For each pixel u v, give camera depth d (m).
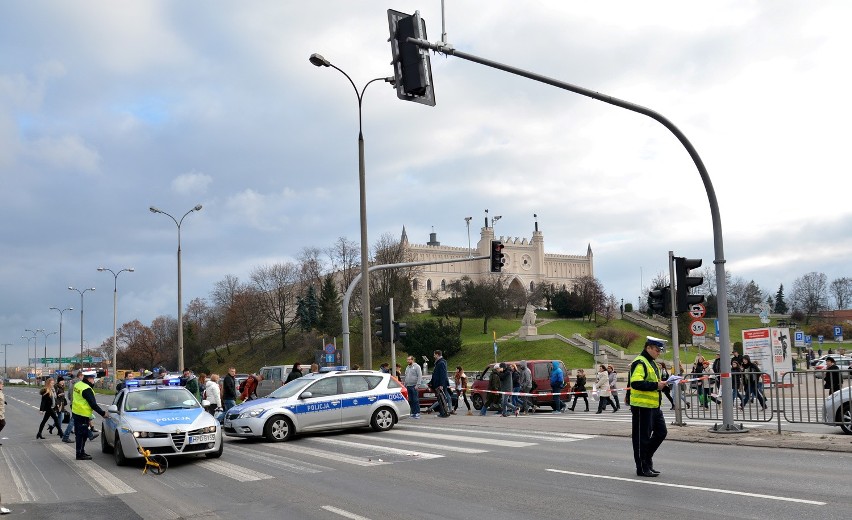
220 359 121.62
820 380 14.77
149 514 9.39
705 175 15.01
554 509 8.32
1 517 9.55
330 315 95.62
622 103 14.30
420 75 12.05
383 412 18.75
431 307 123.06
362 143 24.88
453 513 8.37
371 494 9.82
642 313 131.50
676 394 17.05
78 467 14.62
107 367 130.38
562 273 167.25
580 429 17.09
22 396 72.00
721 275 15.10
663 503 8.40
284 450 15.43
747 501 8.36
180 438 13.83
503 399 23.33
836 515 7.57
